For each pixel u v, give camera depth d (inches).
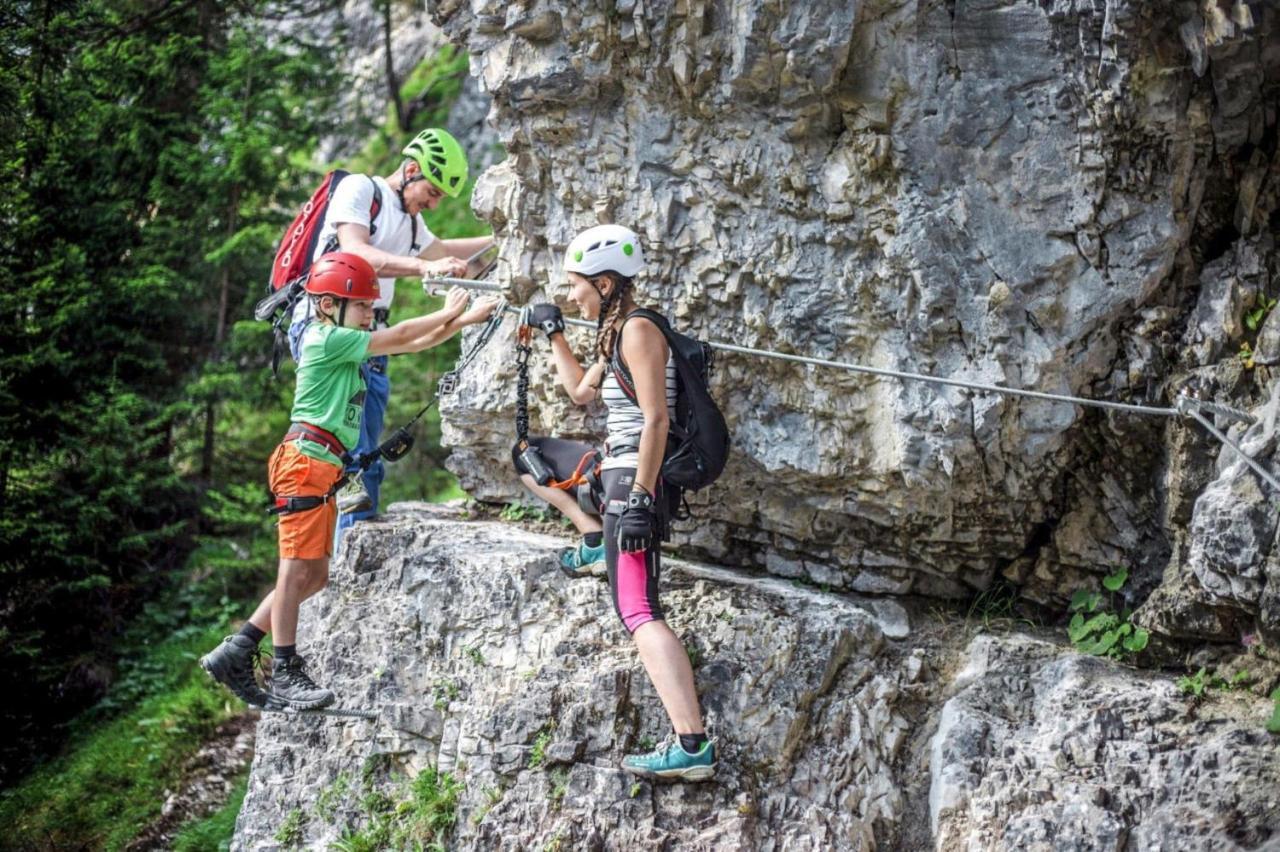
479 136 470.6
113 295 357.4
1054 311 164.7
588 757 166.1
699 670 168.2
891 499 176.7
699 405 157.2
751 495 189.2
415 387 356.2
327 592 201.9
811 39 159.6
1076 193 163.0
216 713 298.4
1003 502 176.7
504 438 211.8
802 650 170.6
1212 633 160.9
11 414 329.4
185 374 382.3
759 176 172.1
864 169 168.1
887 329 171.3
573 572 185.0
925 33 163.3
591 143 180.4
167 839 260.4
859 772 164.2
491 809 167.8
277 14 424.2
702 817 159.8
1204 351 164.1
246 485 355.9
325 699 175.8
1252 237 165.9
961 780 159.6
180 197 368.8
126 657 336.5
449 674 183.9
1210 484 158.2
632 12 167.8
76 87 354.0
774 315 175.2
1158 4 150.3
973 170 165.3
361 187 193.9
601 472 162.9
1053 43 159.8
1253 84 155.7
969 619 186.1
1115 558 176.7
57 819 276.2
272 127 368.8
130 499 335.0
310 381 168.7
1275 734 148.7
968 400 166.4
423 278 187.9
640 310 155.6
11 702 320.8
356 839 178.9
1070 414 167.6
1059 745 157.2
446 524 207.5
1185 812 144.9
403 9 556.1
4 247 342.0
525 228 191.0
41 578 330.6
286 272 195.2
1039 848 148.5
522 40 178.4
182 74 381.1
